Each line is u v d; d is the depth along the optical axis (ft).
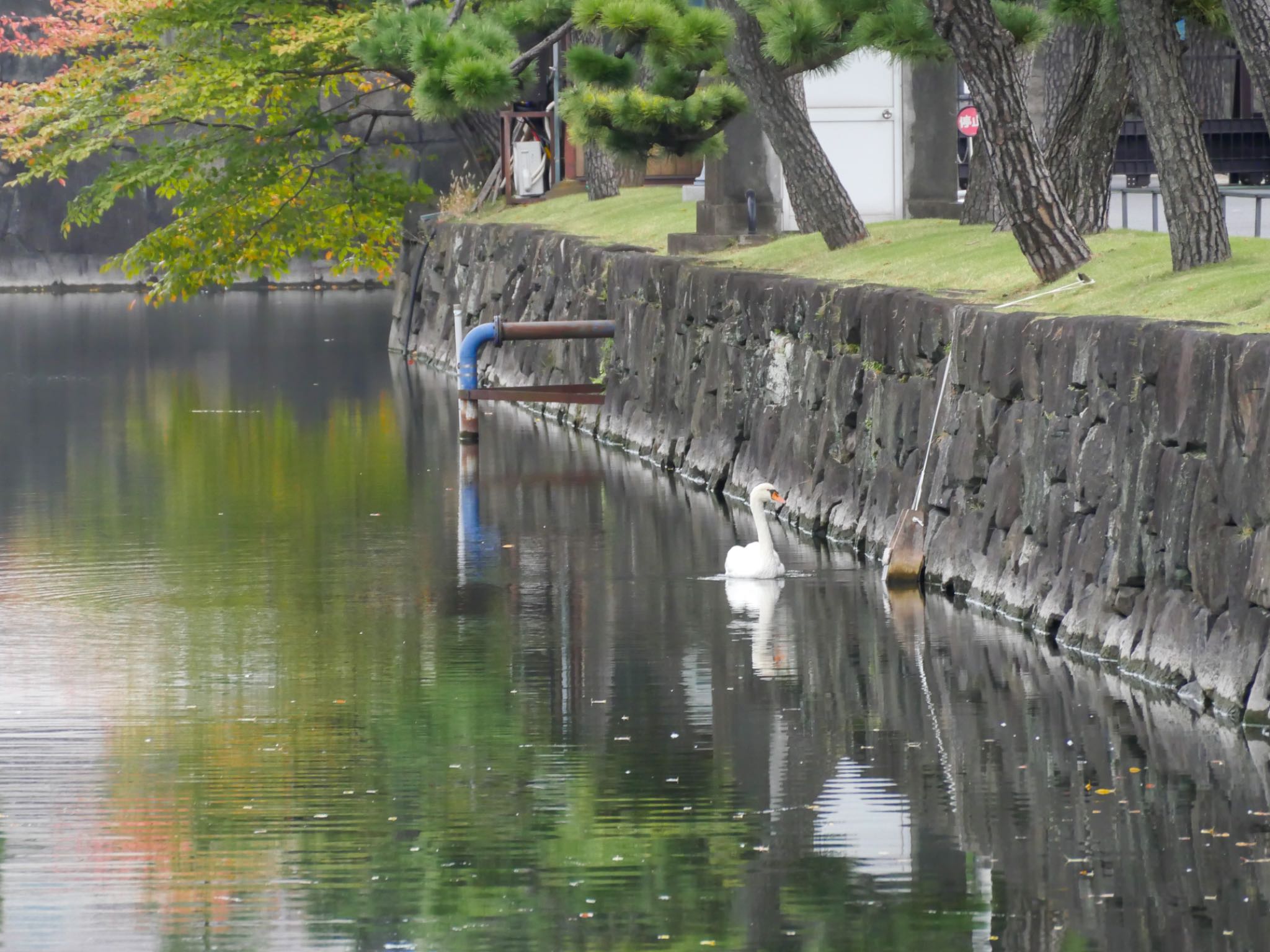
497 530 112.98
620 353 152.25
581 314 163.84
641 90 143.33
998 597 88.48
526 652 83.41
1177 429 73.20
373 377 202.08
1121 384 78.07
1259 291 80.59
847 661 80.79
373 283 339.16
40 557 105.29
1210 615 71.72
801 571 99.60
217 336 248.52
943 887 55.11
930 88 151.64
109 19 219.20
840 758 67.41
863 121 151.94
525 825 60.59
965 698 74.74
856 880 55.72
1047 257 98.78
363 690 77.05
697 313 133.39
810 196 131.95
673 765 66.74
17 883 56.03
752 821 60.85
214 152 221.25
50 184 325.01
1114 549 79.25
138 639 86.17
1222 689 70.08
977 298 98.58
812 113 151.33
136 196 326.85
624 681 78.28
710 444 129.08
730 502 122.11
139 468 138.31
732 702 75.00
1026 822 60.39
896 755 67.56
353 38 204.33
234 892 55.36
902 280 111.75
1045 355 84.64
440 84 138.10
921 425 97.66
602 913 53.52
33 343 237.86
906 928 52.19
